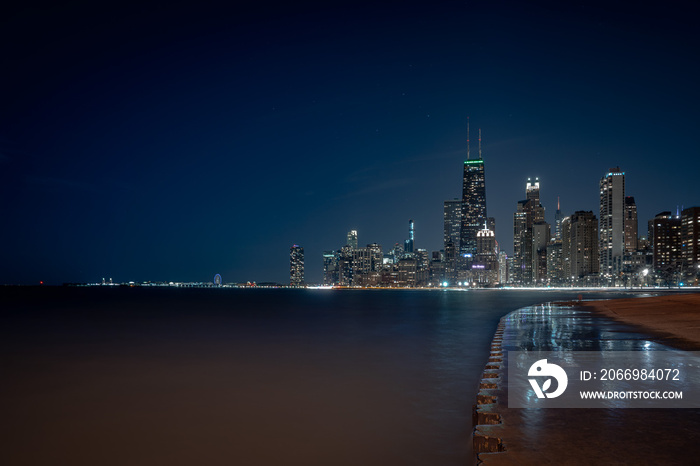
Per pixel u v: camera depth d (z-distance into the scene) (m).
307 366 22.84
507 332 27.61
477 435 8.15
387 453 10.93
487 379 13.44
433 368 22.00
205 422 13.45
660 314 39.09
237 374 20.81
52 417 14.15
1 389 18.09
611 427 8.52
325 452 11.02
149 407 15.16
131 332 42.75
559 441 7.75
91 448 11.49
